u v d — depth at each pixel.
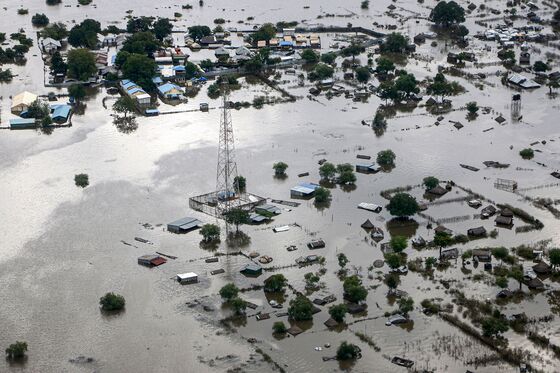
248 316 160.50
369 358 146.50
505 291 166.50
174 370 143.75
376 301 165.25
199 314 161.12
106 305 162.00
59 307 163.50
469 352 147.75
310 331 155.38
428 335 153.62
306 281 172.75
